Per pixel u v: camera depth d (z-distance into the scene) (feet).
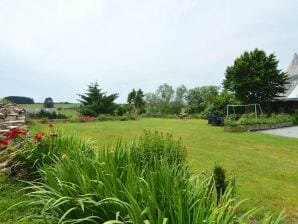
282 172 30.22
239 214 17.70
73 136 21.43
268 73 111.24
